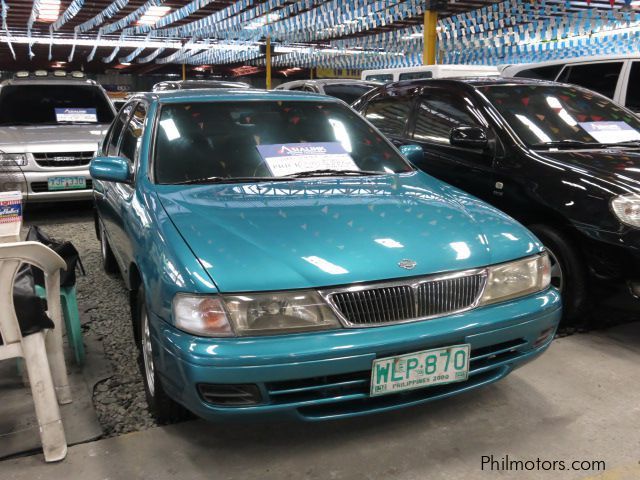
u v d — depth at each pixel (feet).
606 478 6.68
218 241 6.71
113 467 6.86
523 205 11.18
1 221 8.16
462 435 7.52
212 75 120.78
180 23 57.52
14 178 12.50
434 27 35.55
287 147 9.52
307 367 6.08
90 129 20.84
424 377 6.55
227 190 8.25
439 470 6.82
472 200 8.71
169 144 9.18
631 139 12.44
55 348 8.07
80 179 18.92
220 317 6.11
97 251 15.87
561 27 31.01
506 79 13.89
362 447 7.27
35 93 22.67
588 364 9.46
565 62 22.99
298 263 6.43
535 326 7.25
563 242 10.47
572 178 10.39
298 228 7.06
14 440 7.39
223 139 9.41
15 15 52.90
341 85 30.81
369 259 6.59
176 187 8.39
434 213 7.81
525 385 8.79
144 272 7.11
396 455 7.11
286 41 62.54
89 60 93.91
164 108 9.89
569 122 12.48
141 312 8.08
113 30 61.11
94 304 12.05
